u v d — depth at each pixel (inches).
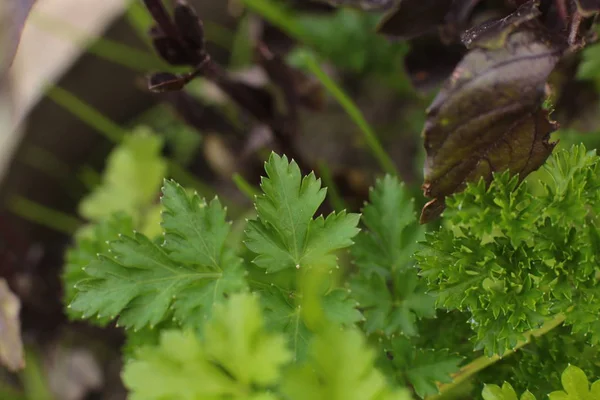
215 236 14.1
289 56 19.3
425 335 14.5
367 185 18.4
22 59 20.5
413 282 14.4
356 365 12.4
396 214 14.7
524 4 13.6
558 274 13.7
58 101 20.3
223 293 13.9
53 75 20.1
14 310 16.4
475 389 14.4
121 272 14.1
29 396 19.6
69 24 20.5
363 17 18.8
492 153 13.4
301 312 13.9
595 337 13.6
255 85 17.3
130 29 20.6
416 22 15.5
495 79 13.2
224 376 12.6
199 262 14.1
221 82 17.1
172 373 12.7
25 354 19.6
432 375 14.1
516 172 13.6
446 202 13.5
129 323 14.1
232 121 18.7
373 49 18.9
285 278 14.0
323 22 19.0
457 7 15.4
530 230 13.7
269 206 14.0
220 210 14.1
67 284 15.8
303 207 13.9
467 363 14.3
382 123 21.3
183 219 14.1
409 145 20.8
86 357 20.6
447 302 13.7
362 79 21.9
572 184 13.7
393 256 14.7
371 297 14.5
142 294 14.1
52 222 21.5
